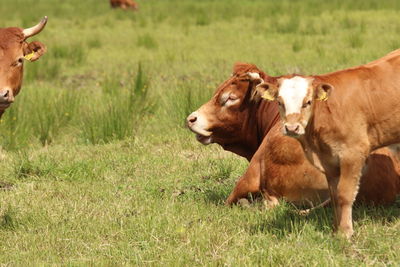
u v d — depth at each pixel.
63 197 14.09
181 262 10.32
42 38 40.00
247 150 13.83
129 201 13.39
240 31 41.09
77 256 10.94
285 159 12.02
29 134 19.55
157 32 42.47
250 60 30.59
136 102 21.45
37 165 15.95
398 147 12.00
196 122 13.34
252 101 13.24
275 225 11.56
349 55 30.25
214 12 50.66
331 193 11.11
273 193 12.33
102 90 25.38
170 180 14.77
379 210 12.12
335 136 10.64
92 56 34.34
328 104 10.58
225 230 11.60
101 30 44.44
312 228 11.16
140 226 11.86
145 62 31.72
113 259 10.64
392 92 10.86
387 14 44.94
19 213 12.88
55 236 11.67
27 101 22.09
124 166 16.02
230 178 14.87
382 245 10.53
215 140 13.65
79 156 17.20
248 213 12.18
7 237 11.90
